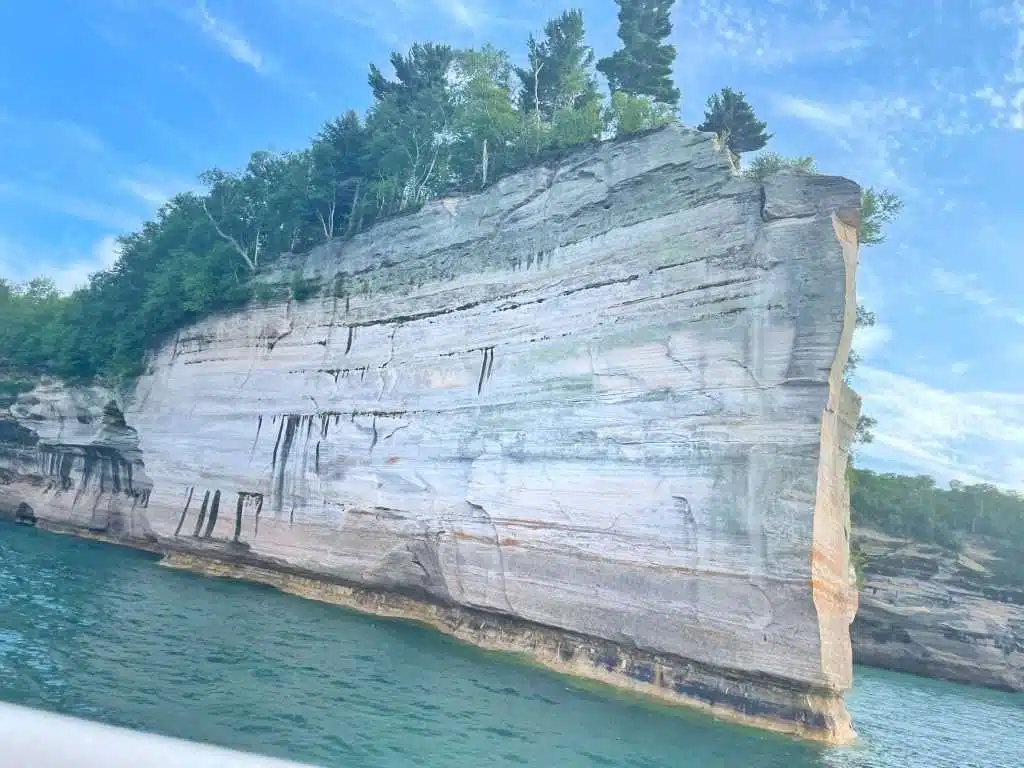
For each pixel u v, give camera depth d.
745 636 18.45
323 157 40.22
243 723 13.42
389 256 31.47
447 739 14.28
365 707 15.58
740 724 17.94
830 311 18.97
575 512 22.23
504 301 26.62
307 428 31.81
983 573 46.75
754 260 20.50
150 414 38.31
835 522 20.44
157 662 16.61
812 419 18.66
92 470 44.09
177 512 35.59
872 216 30.50
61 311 50.19
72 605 21.44
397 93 43.62
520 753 14.08
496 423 25.22
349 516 29.25
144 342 40.66
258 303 35.47
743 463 19.34
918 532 50.78
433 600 27.09
